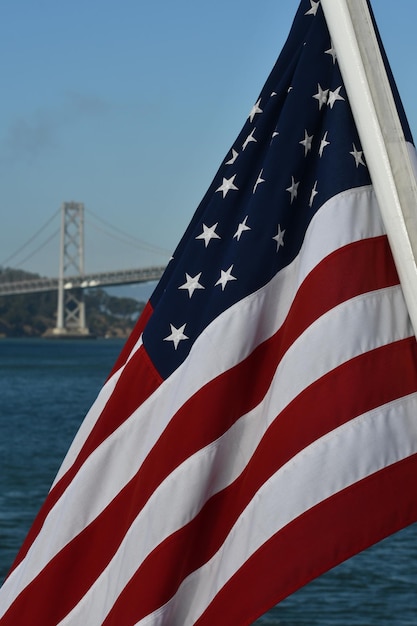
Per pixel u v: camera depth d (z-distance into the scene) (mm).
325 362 3975
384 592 21375
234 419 4109
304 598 21000
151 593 3992
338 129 4160
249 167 4375
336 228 4051
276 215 4219
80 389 92000
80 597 4219
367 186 4105
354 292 4016
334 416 3934
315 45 4316
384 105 3664
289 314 4094
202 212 4543
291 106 4281
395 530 3846
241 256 4191
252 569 3879
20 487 35312
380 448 3912
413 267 3631
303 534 3857
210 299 4199
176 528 4039
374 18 3756
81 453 4328
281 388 4000
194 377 4125
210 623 3943
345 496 3883
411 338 4004
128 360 4332
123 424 4285
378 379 3965
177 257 4602
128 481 4254
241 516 3967
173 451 4086
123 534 4215
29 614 4227
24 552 4477
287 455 3936
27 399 80062
